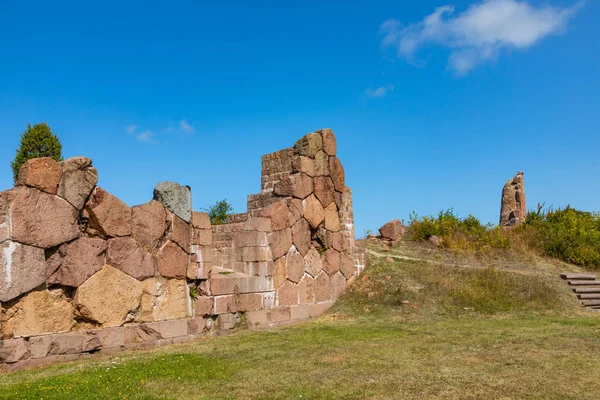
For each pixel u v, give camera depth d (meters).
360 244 18.06
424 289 16.00
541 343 9.86
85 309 9.16
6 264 8.07
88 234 9.53
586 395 6.48
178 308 10.98
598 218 25.38
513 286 16.41
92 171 9.48
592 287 17.06
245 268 13.59
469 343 10.09
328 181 16.42
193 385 7.09
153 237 10.59
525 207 32.00
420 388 6.89
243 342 10.70
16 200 8.28
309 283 15.12
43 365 8.38
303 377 7.57
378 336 11.27
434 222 22.91
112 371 7.59
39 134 27.64
